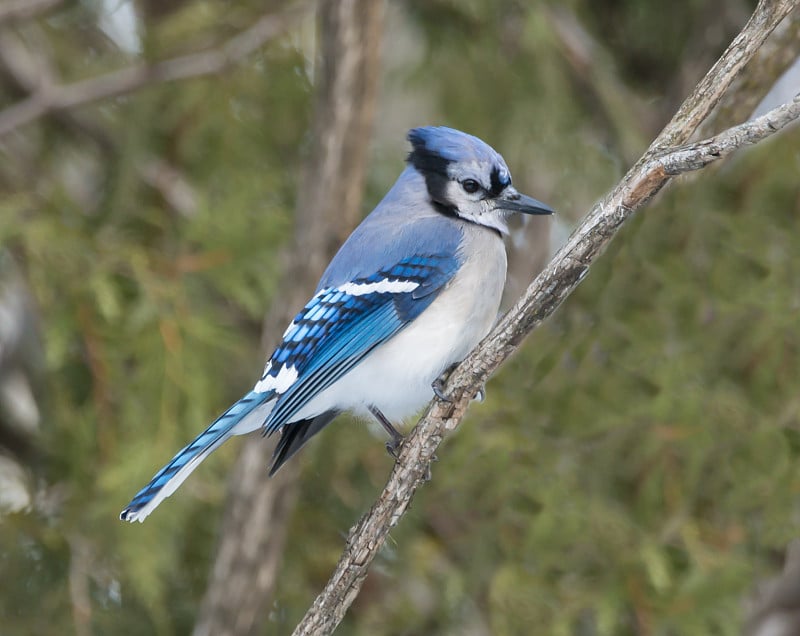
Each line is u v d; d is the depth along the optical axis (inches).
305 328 361.4
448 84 495.5
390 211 383.9
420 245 364.8
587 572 413.1
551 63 484.7
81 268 431.8
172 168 495.8
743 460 406.6
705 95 252.7
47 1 472.4
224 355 468.4
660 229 419.2
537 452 419.2
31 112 476.7
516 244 516.4
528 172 511.5
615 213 252.8
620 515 410.3
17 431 505.0
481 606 454.3
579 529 407.5
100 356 426.9
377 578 471.5
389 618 456.8
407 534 462.0
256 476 403.9
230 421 340.8
